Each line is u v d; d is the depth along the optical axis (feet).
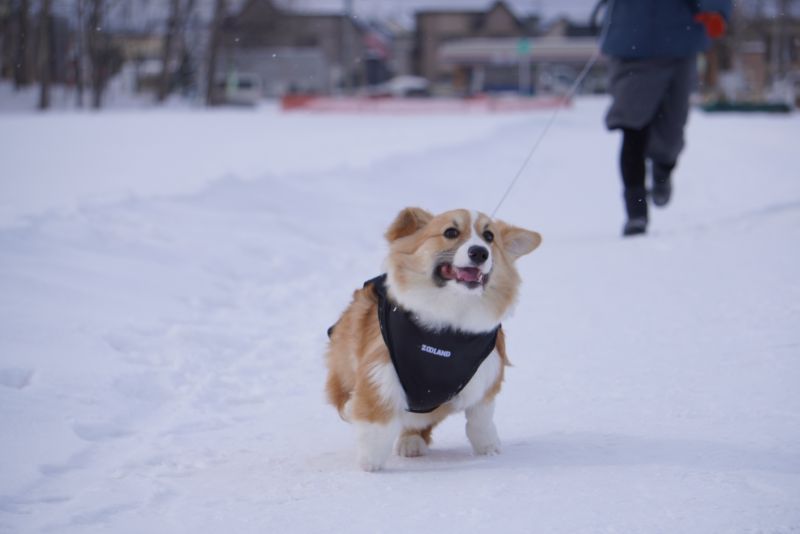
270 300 24.88
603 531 10.53
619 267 27.14
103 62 163.22
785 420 14.34
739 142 80.23
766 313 20.81
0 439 14.07
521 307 23.70
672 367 17.71
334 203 40.06
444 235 13.29
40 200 34.96
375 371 13.19
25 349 17.83
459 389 13.37
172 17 171.01
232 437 15.17
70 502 12.06
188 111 155.02
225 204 35.35
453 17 307.17
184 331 20.38
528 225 38.81
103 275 23.62
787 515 10.68
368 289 14.53
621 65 30.60
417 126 101.96
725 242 28.71
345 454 14.21
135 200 32.63
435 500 11.84
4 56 169.89
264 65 222.89
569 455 13.43
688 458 12.91
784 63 208.23
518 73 237.45
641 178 31.45
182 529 11.10
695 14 29.86
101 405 16.05
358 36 257.14
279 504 11.93
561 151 77.56
